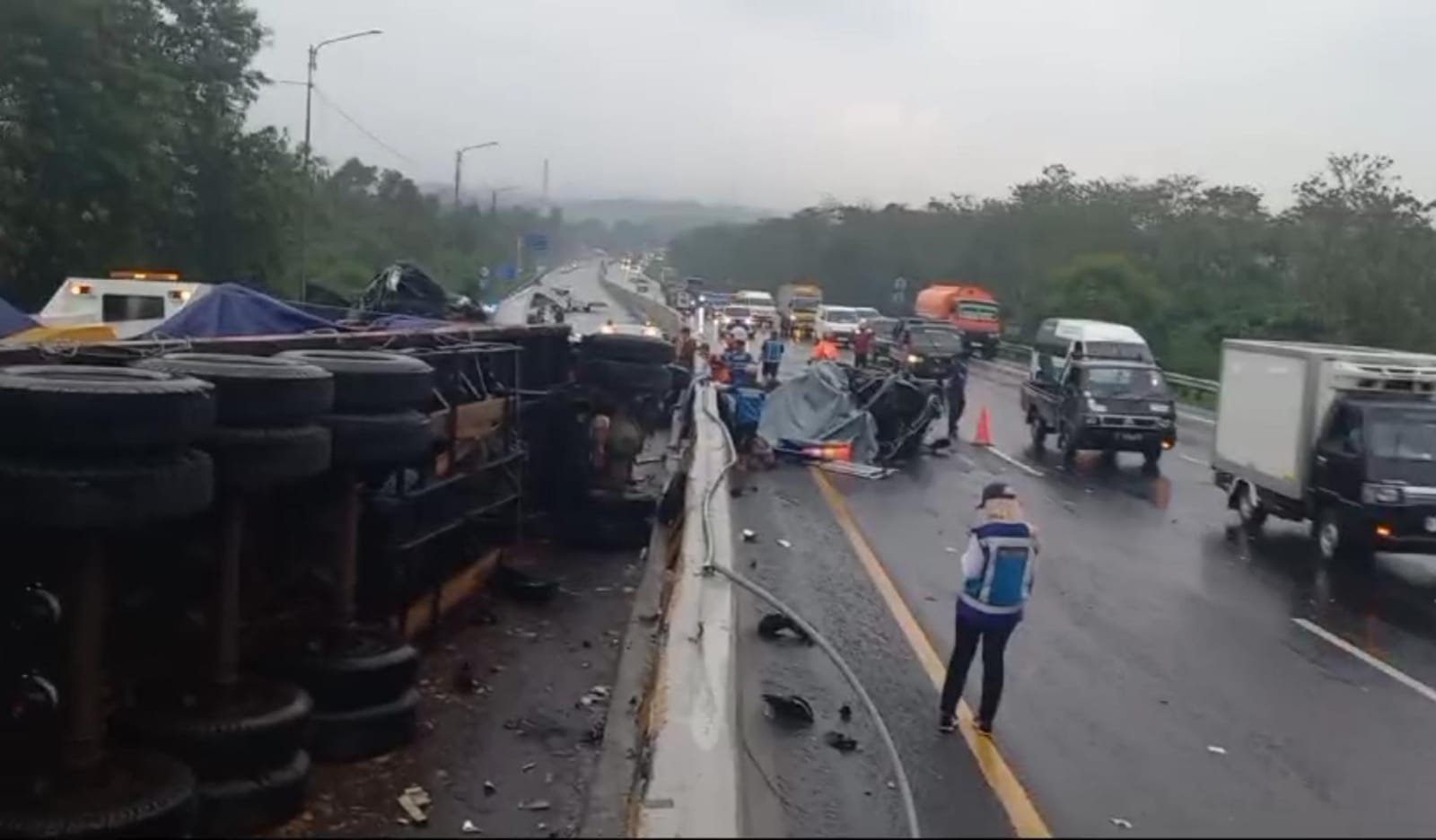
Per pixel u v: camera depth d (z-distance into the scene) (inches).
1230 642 489.1
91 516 240.1
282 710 285.0
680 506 565.0
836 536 660.7
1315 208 1744.6
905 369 1249.4
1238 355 807.7
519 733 341.1
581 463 594.9
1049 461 1086.4
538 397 583.5
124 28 1632.6
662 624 390.9
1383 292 1576.0
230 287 549.0
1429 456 661.3
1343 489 672.4
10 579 257.9
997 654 353.7
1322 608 558.3
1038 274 2997.0
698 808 232.8
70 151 1510.8
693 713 281.0
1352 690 430.3
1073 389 1103.0
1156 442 1066.7
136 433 244.8
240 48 1955.0
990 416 1470.2
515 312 1680.6
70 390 241.1
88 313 893.2
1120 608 536.4
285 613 335.3
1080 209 3206.2
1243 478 786.8
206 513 300.0
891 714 366.9
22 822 236.1
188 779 259.0
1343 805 318.3
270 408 288.8
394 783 303.3
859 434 998.4
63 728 250.4
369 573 384.8
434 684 379.9
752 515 710.5
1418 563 689.0
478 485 477.1
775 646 432.8
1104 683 419.5
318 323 549.0
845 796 300.0
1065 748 349.7
